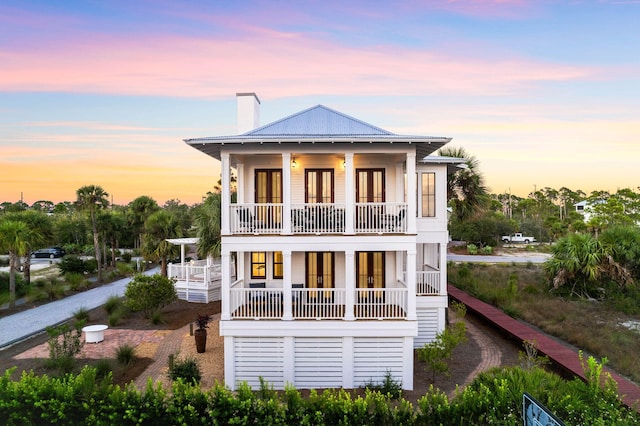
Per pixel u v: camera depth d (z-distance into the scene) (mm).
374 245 12789
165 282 20844
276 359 12953
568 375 12984
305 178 15414
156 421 8555
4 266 41250
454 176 24641
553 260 25953
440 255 16812
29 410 8719
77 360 14703
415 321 12641
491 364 14508
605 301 23250
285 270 12883
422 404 8445
